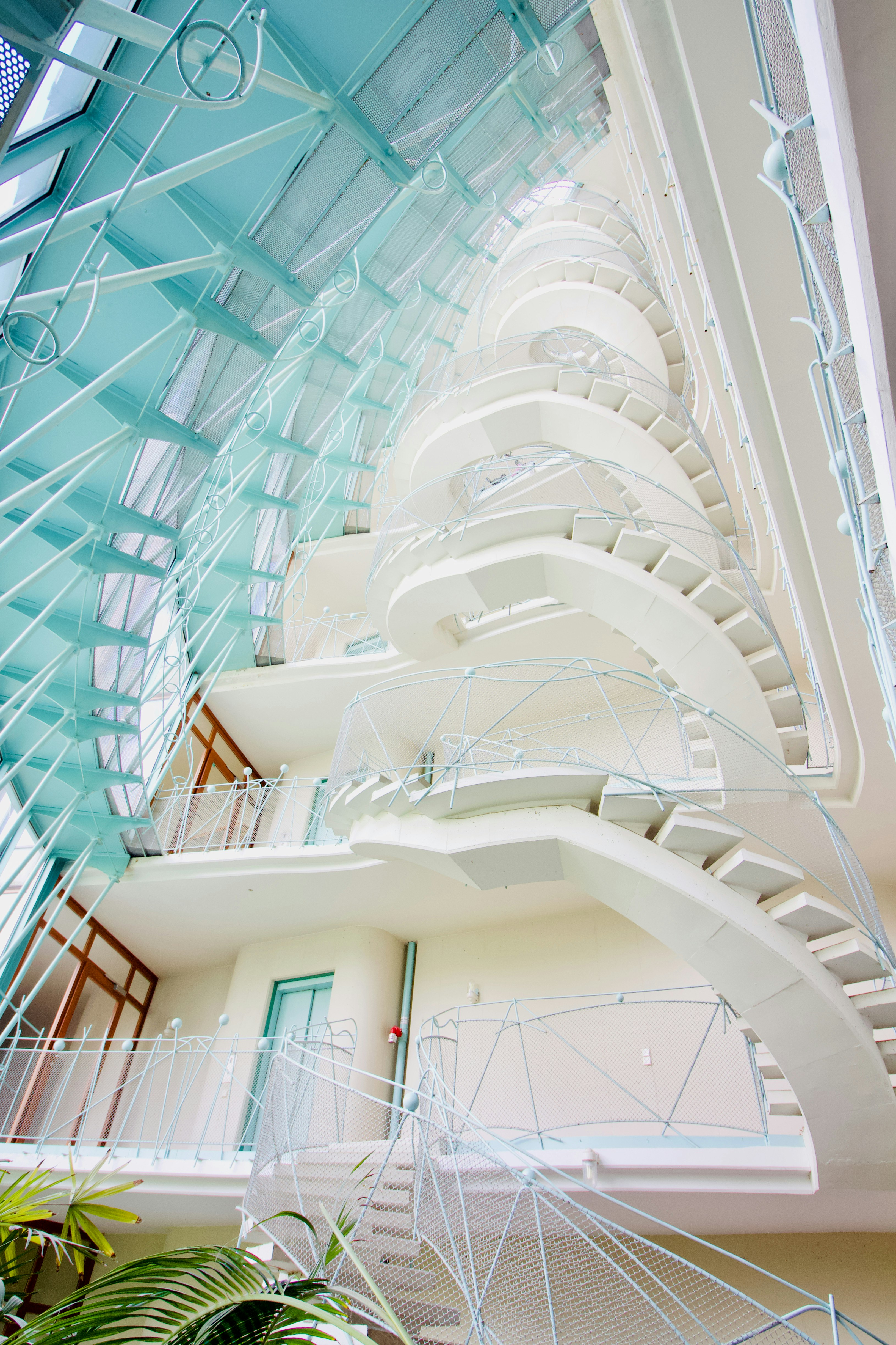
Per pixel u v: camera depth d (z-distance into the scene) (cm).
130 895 1266
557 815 695
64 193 568
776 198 449
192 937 1357
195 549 976
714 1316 644
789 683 737
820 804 647
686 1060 909
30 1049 1140
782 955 597
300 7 499
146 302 638
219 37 509
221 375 717
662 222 856
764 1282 711
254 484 1086
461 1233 539
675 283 994
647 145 842
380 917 1217
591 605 842
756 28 232
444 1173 563
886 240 159
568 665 1139
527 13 512
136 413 698
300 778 1469
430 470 1097
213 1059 1240
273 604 1337
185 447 779
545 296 1227
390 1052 1147
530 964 1109
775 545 802
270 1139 648
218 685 1399
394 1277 561
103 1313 287
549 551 841
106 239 602
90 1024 1357
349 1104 1026
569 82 697
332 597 1599
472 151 704
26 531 658
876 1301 673
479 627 1159
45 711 966
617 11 771
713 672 749
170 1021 1365
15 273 597
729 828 623
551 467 1082
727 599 751
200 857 1216
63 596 788
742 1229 700
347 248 627
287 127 525
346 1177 590
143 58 510
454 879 838
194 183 574
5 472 724
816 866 807
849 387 227
